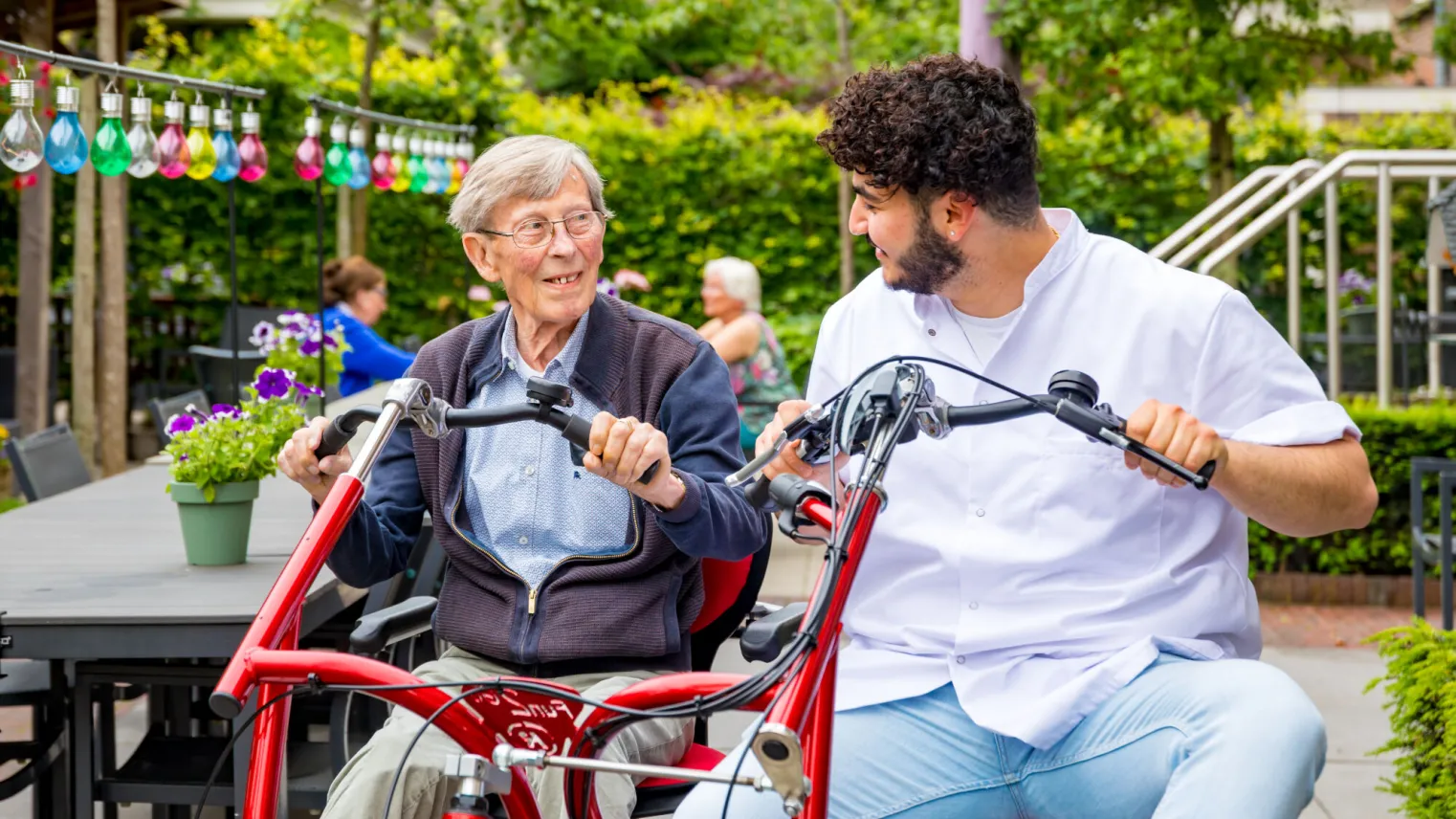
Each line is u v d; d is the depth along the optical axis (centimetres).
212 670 281
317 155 518
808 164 995
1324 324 883
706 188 1003
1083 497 214
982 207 205
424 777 221
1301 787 184
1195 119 957
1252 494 195
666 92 1407
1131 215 943
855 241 1001
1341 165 597
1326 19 1005
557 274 249
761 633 199
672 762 251
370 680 174
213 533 313
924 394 174
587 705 183
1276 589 607
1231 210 841
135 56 1023
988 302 219
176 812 354
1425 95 1199
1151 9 760
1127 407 215
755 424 657
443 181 619
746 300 661
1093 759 203
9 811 363
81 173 768
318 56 1000
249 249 992
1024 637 212
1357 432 205
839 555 166
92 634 265
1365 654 521
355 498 191
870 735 215
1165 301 213
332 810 221
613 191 1003
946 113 201
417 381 195
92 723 284
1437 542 466
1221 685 194
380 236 1007
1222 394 212
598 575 249
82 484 480
